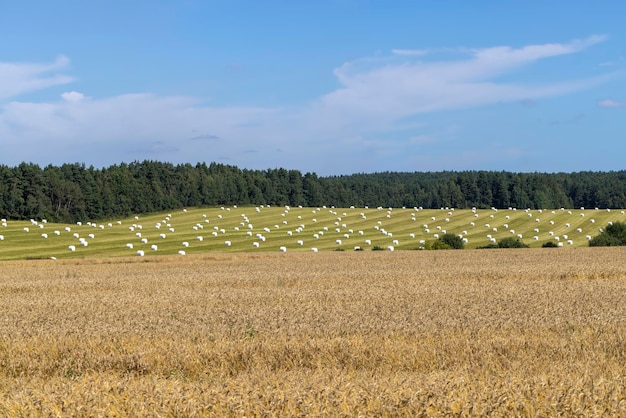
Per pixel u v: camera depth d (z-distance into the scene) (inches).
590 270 1608.0
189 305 1075.9
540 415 390.9
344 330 756.6
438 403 406.9
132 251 2979.8
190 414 396.5
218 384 466.3
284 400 415.2
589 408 401.1
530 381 452.8
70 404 421.7
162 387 450.0
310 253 2509.8
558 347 619.2
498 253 2411.4
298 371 537.0
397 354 596.7
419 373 523.8
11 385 520.4
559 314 887.1
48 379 564.7
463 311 923.4
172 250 3038.9
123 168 6486.2
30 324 874.1
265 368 553.9
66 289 1425.9
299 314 917.8
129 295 1253.7
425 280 1464.1
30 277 1754.4
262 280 1510.8
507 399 410.3
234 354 619.2
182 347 645.9
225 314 932.6
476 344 635.5
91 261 2265.0
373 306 1007.0
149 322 862.5
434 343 645.9
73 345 689.0
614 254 2242.9
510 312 912.3
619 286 1269.7
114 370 595.8
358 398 412.8
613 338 662.5
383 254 2447.1
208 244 3238.2
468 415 392.8
